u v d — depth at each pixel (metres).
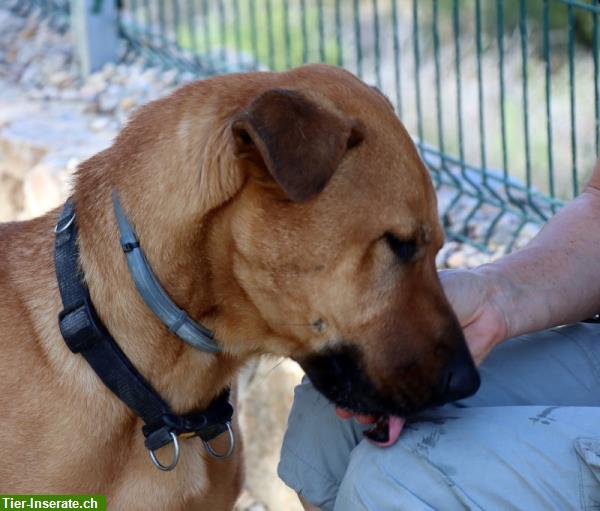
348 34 14.89
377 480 3.60
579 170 10.93
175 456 3.99
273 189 3.64
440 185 7.25
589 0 7.76
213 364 4.04
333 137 3.47
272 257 3.69
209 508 4.33
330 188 3.63
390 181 3.65
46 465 3.94
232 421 4.39
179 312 3.86
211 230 3.77
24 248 4.25
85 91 9.59
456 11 6.52
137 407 3.94
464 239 6.67
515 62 12.74
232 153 3.66
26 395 3.95
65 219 4.09
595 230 4.14
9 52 10.91
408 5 15.02
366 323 3.69
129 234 3.84
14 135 8.69
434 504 3.48
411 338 3.67
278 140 3.42
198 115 3.84
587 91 11.95
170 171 3.81
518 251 4.15
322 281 3.68
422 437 3.62
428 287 3.70
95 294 3.91
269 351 3.97
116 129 8.71
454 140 12.23
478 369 3.99
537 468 3.40
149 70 9.73
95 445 3.96
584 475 3.35
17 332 4.04
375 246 3.64
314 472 4.03
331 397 3.85
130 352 3.91
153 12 15.71
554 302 3.95
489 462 3.46
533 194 6.30
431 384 3.65
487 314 3.84
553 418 3.54
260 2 15.80
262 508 6.38
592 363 4.05
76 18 9.90
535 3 12.67
